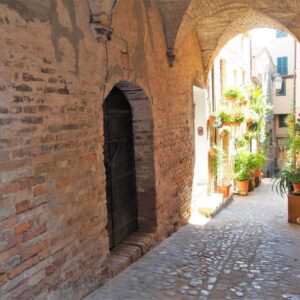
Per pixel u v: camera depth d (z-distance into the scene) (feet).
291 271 15.55
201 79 30.04
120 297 12.76
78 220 12.39
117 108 17.83
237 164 41.70
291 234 22.36
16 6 9.60
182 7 19.97
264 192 43.32
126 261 15.80
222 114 35.63
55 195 11.18
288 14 23.41
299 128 35.27
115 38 14.98
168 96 21.57
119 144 18.03
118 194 17.85
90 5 13.02
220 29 27.73
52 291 11.04
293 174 27.17
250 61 51.98
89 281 13.00
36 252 10.36
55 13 11.19
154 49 19.34
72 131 12.04
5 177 9.23
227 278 14.69
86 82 12.85
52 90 11.03
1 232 9.12
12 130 9.45
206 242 20.24
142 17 17.79
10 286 9.42
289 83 78.43
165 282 14.17
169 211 21.59
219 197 32.17
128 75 16.16
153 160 19.06
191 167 26.58
